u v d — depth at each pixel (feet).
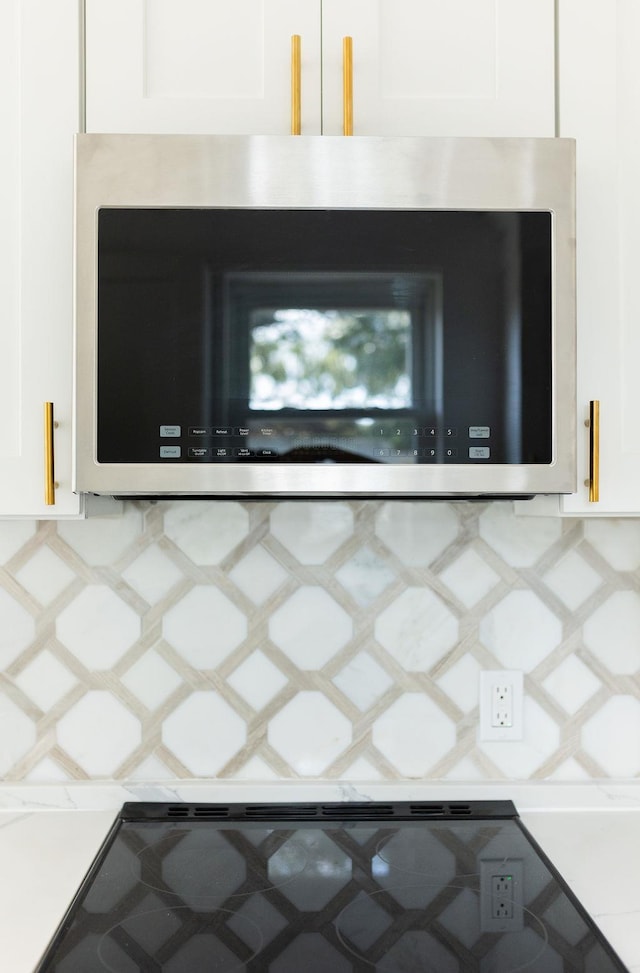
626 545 4.91
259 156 3.66
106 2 3.93
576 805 4.86
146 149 3.65
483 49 4.00
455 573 4.90
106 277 3.66
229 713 4.89
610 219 4.00
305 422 3.67
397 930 3.48
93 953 3.28
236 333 3.67
